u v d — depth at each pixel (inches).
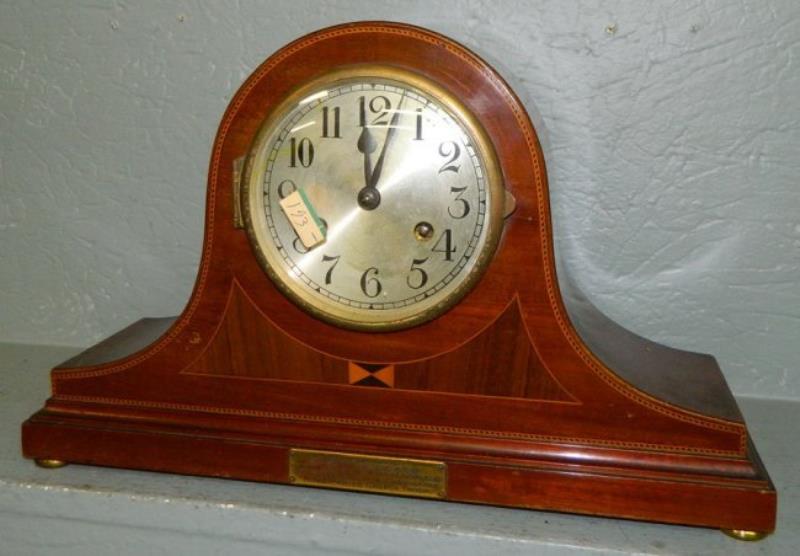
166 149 49.5
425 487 36.4
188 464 38.4
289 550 37.0
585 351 35.1
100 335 53.0
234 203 36.6
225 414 38.3
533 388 35.7
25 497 38.4
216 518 37.0
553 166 45.8
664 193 45.4
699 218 45.5
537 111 44.6
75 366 39.6
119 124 49.6
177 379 38.5
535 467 35.6
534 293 35.0
